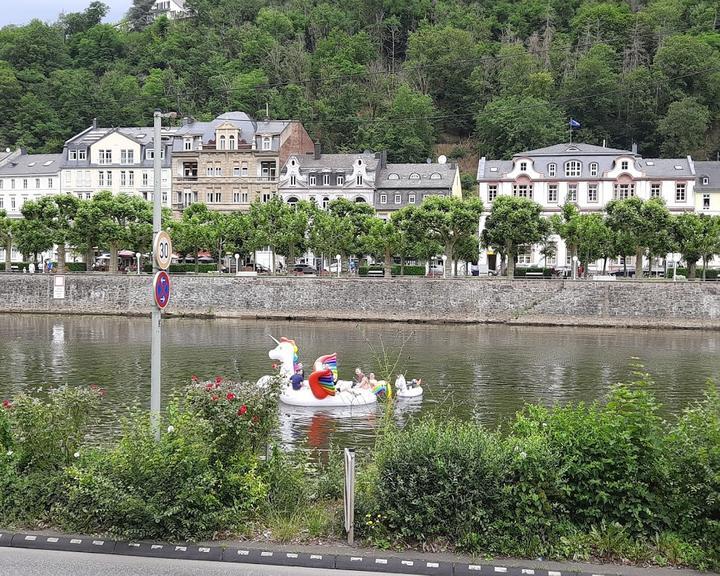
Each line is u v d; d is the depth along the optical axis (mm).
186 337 61812
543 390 38750
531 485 12773
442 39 168125
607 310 74062
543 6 184000
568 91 153000
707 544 12297
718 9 166875
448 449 13156
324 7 189750
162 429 14938
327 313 79250
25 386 38500
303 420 32656
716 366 47125
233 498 13930
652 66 151625
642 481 12891
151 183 121750
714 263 104688
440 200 81562
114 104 153625
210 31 184250
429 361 49562
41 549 12938
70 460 14938
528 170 108188
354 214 88312
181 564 12352
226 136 119438
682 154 138250
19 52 171000
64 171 124312
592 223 80625
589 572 11852
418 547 12750
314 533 13219
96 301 83812
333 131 150375
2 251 122812
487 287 76812
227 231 89375
